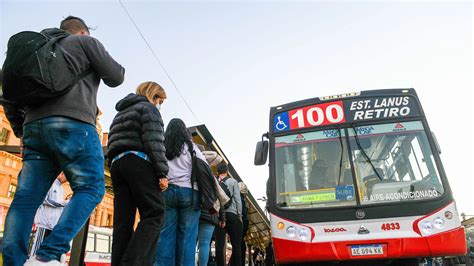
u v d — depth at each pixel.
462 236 5.45
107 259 14.34
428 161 6.12
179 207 3.96
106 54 2.66
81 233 4.59
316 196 6.19
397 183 6.02
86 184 2.38
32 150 2.45
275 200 6.31
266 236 24.41
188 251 3.88
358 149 6.49
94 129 2.56
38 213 4.31
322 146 6.66
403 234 5.52
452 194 5.76
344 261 5.80
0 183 17.39
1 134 19.05
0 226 16.52
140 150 3.15
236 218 5.86
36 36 2.39
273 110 7.29
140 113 3.24
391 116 6.66
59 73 2.34
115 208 3.24
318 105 7.02
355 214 5.82
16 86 2.26
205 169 4.14
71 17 3.01
